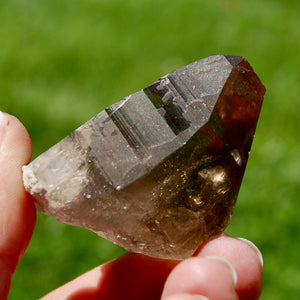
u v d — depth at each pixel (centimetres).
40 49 46
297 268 30
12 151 21
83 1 54
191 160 21
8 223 21
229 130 21
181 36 49
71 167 21
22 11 52
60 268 30
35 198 21
